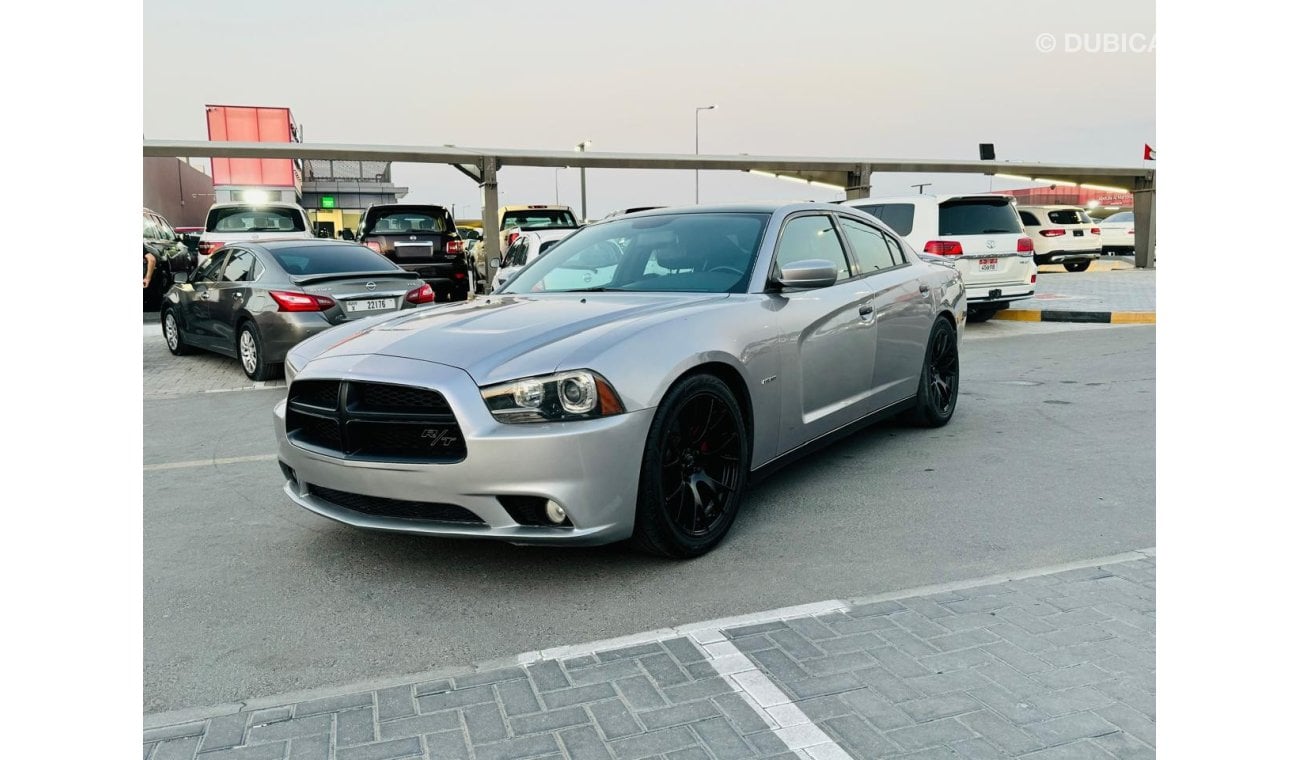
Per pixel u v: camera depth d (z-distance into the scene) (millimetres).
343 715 2350
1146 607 2846
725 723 2250
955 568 3322
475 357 3219
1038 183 22703
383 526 3232
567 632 2857
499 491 3037
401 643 2814
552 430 3035
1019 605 2895
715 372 3648
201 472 5094
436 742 2207
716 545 3592
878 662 2539
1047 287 17297
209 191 44562
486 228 16812
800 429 4191
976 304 11375
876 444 5375
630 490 3191
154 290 15594
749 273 4137
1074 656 2541
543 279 4586
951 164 19953
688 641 2703
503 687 2465
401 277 8680
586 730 2238
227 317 8797
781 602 3043
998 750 2105
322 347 3770
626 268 4418
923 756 2092
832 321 4383
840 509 4094
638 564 3438
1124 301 13953
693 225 4547
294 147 15219
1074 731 2172
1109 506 4047
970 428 5770
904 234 11305
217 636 2887
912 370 5336
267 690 2527
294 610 3092
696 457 3512
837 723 2234
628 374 3191
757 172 19781
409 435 3211
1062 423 5848
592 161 17141
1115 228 28953
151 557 3645
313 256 8648
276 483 4820
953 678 2441
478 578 3338
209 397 7730
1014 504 4109
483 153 16250
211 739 2246
